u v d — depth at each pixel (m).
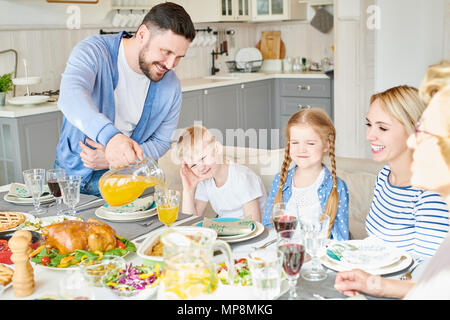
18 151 3.43
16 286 1.15
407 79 4.95
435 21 4.80
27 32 4.09
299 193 1.84
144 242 1.33
